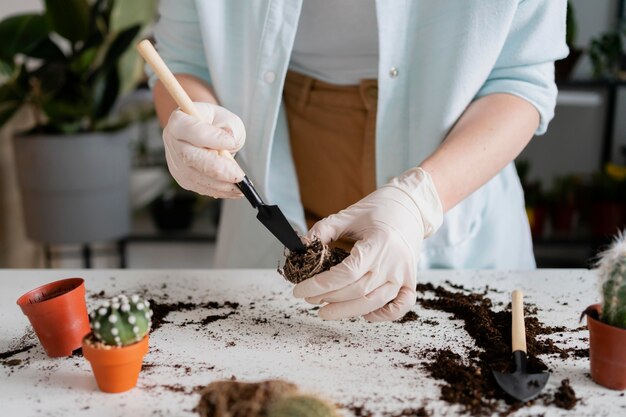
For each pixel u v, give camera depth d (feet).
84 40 4.26
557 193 5.50
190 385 1.91
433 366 1.99
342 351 2.07
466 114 2.44
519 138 2.35
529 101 2.40
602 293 1.87
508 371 1.94
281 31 2.49
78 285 2.12
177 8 2.69
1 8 4.92
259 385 1.72
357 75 2.65
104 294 2.43
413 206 2.17
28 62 4.91
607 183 5.21
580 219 5.58
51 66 4.03
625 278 1.82
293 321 2.25
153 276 2.59
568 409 1.82
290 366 1.99
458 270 2.65
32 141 4.14
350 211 2.20
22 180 4.29
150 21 4.66
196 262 6.16
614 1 5.69
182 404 1.84
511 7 2.35
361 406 1.82
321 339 2.14
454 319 2.26
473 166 2.27
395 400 1.85
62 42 5.24
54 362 2.03
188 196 5.66
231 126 2.29
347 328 2.21
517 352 1.99
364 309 2.10
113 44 4.14
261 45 2.51
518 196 2.91
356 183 2.77
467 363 2.00
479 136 2.31
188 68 2.79
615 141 5.93
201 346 2.10
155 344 2.11
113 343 1.84
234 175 2.14
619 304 1.83
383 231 2.09
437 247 2.70
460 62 2.40
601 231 5.20
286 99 2.85
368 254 2.06
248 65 2.58
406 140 2.59
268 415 1.64
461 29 2.38
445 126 2.47
